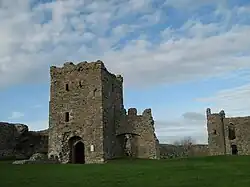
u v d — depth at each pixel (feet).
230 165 125.29
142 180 91.09
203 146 262.88
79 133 173.88
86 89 176.55
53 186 82.07
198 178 93.86
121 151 188.85
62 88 181.06
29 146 217.36
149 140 184.96
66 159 173.68
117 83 197.88
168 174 102.63
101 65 176.14
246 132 246.68
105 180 91.20
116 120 189.47
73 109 177.17
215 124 254.06
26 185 83.05
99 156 168.14
